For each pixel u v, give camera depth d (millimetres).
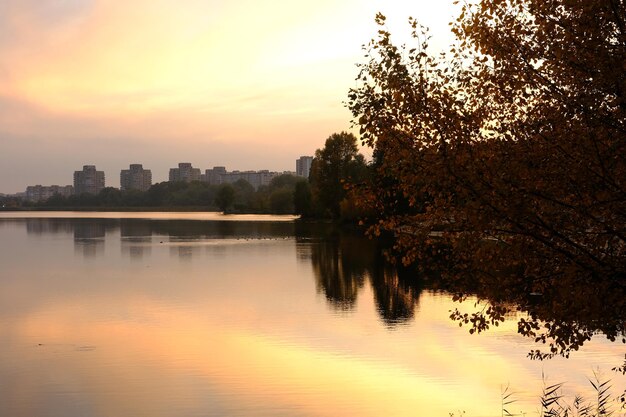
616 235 7238
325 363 19109
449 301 29422
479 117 7504
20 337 23234
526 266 7746
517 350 19812
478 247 7660
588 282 7340
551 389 15984
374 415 14688
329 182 99812
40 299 32344
